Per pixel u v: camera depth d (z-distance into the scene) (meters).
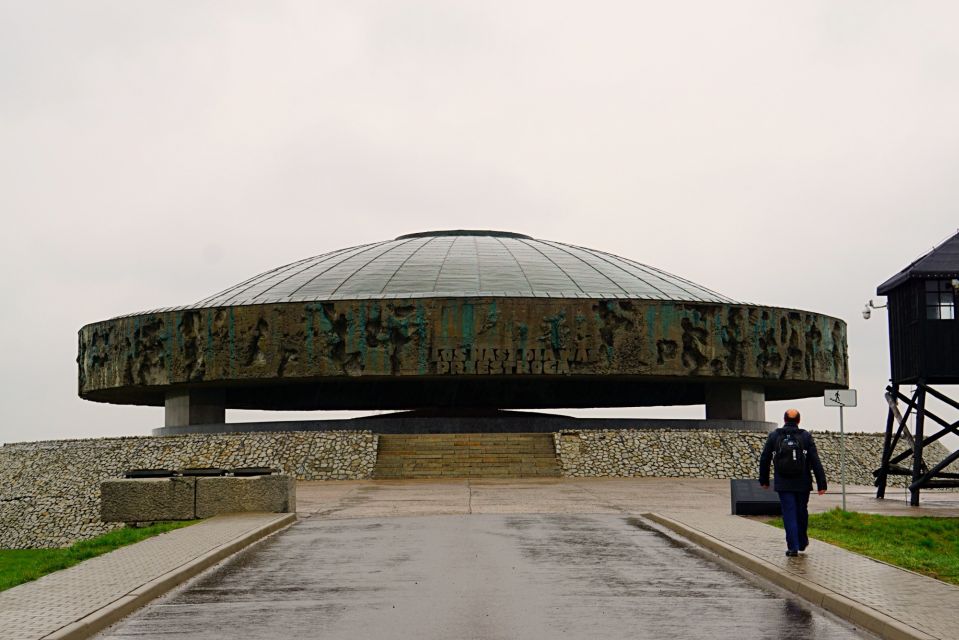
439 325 41.47
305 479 37.25
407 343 41.44
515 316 41.56
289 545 18.66
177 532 19.97
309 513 24.69
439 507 25.77
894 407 29.66
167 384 44.25
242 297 47.34
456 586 14.28
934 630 10.89
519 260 48.94
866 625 11.63
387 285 45.88
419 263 48.25
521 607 12.80
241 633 11.55
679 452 38.88
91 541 21.47
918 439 27.92
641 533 20.05
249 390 51.06
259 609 12.86
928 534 21.86
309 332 41.81
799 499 16.50
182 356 43.56
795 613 12.44
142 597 13.38
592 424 44.09
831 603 12.63
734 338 43.53
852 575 14.29
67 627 11.41
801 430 16.53
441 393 50.16
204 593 14.02
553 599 13.31
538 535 19.75
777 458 16.28
